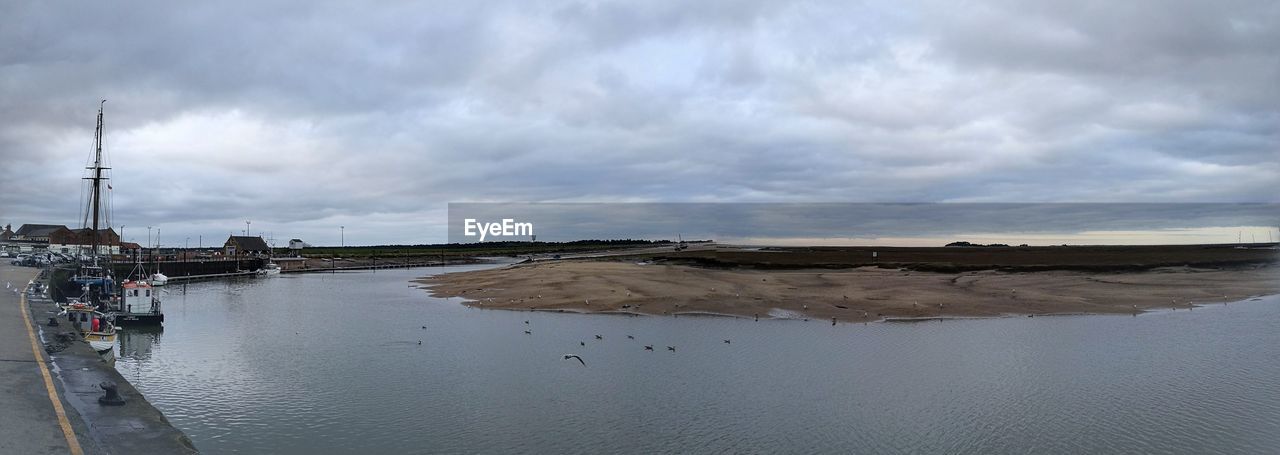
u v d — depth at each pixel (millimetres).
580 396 30234
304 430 25453
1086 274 91312
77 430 16906
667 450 23500
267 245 194875
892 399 29625
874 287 74562
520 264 147875
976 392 30703
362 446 23828
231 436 24766
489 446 23859
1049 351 40094
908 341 43750
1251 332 47031
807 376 33875
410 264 175875
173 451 16391
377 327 51062
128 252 153875
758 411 27938
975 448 23625
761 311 57188
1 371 22922
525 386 32031
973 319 53750
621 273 88875
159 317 49781
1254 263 102938
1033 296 65562
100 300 54031
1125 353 39406
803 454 23156
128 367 36219
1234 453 22922
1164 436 24609
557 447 23812
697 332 47812
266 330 49812
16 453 14961
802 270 101312
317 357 38938
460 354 39750
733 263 112438
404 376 34062
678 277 83938
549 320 54375
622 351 40562
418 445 23938
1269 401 28859
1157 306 61031
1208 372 34375
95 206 67438
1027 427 25750
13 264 92312
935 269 98000
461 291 80938
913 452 23281
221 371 35250
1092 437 24531
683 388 31609
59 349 28156
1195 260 108062
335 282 108188
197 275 124500
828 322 52375
